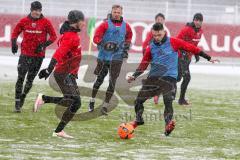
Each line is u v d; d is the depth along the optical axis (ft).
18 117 98.27
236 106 122.52
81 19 79.77
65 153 72.74
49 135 84.33
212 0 260.01
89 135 85.71
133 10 228.22
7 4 222.69
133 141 82.33
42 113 103.19
